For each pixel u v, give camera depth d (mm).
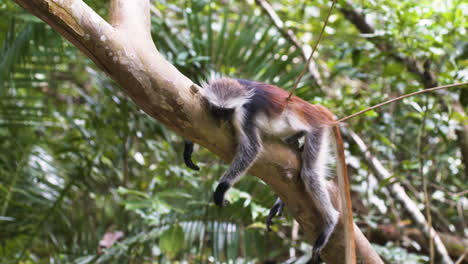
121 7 3844
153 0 9297
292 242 7664
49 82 7738
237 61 7246
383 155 8383
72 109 9453
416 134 7844
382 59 7715
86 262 6961
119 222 8172
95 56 3584
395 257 6711
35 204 7555
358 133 7980
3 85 6684
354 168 8484
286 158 4246
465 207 9414
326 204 4492
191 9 7629
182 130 3891
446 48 6980
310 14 10086
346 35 8203
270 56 7469
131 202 6043
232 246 6414
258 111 4543
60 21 3461
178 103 3721
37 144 7848
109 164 8109
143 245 7059
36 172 7559
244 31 7316
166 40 7531
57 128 9367
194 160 7375
